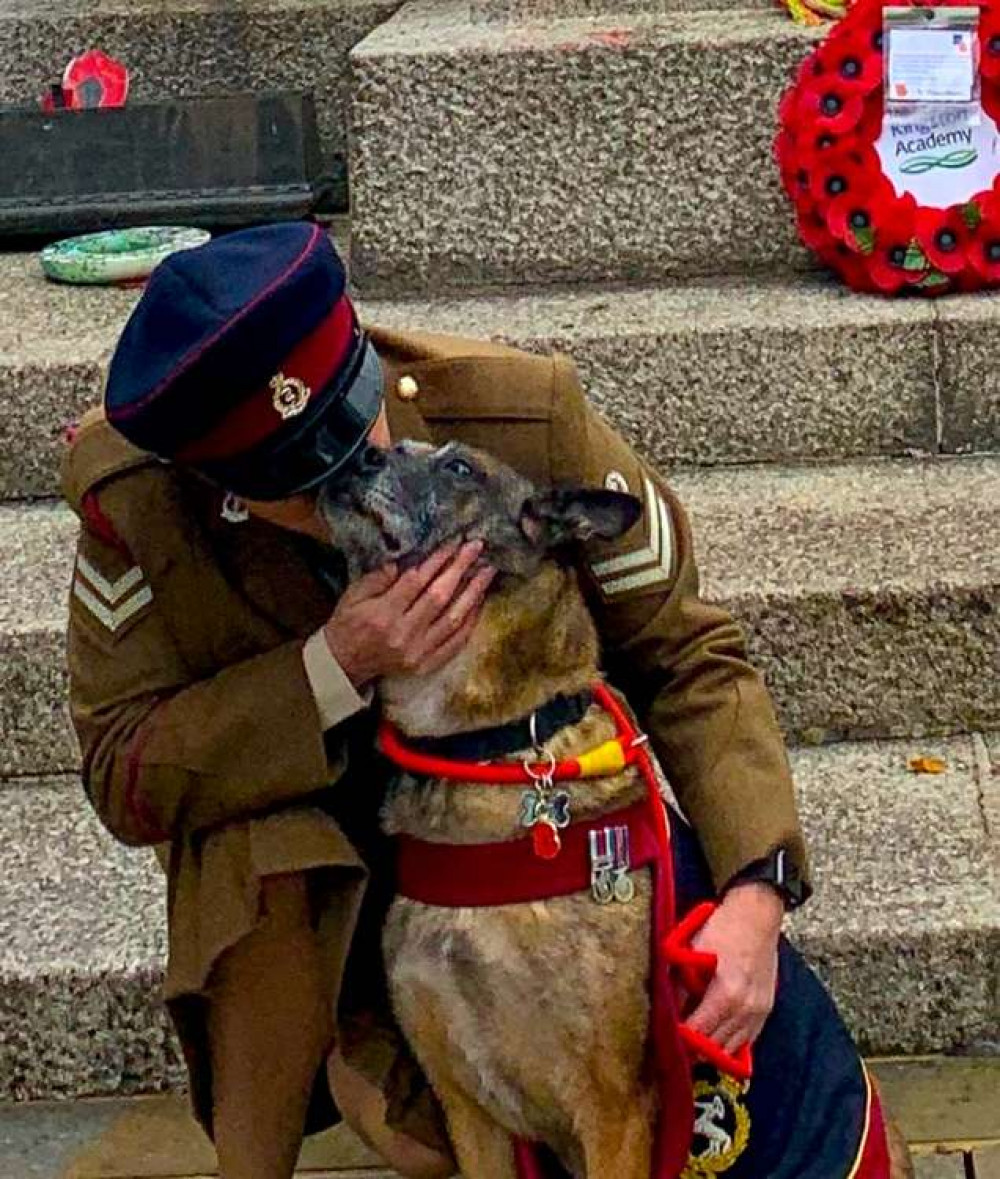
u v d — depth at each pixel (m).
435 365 2.52
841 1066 2.52
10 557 3.97
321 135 5.49
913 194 4.31
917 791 3.49
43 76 5.57
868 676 3.64
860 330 4.14
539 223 4.56
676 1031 2.34
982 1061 3.13
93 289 4.77
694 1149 2.46
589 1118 2.45
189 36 5.49
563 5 5.07
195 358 2.16
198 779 2.42
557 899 2.37
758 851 2.46
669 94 4.46
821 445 4.22
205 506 2.44
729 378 4.18
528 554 2.40
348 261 4.77
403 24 5.00
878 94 4.31
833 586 3.61
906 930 3.10
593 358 4.17
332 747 2.46
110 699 2.49
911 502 3.97
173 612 2.46
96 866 3.42
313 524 2.39
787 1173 2.44
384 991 2.62
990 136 4.29
